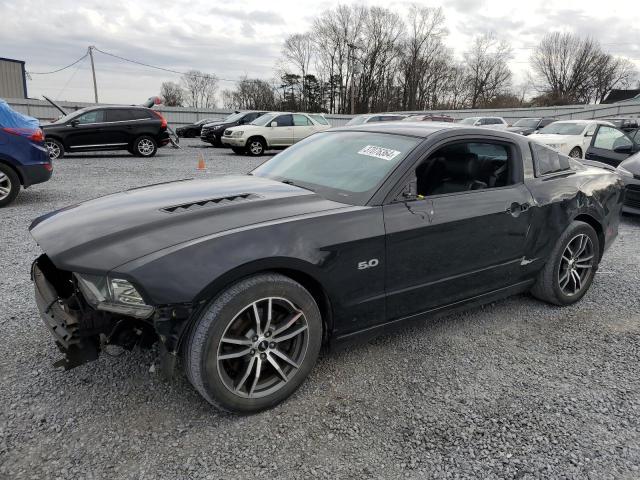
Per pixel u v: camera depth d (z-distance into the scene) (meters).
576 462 2.12
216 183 3.15
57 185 9.10
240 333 2.29
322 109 67.31
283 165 3.50
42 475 1.94
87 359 2.26
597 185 3.96
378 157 3.00
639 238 6.27
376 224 2.61
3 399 2.43
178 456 2.08
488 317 3.65
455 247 2.97
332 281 2.47
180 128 28.70
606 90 76.75
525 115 43.19
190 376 2.21
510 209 3.23
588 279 3.97
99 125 14.59
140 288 2.02
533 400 2.58
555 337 3.34
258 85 73.44
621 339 3.33
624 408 2.52
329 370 2.81
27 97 31.67
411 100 67.56
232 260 2.14
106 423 2.28
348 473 2.02
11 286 3.94
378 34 63.56
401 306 2.82
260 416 2.38
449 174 3.07
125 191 3.13
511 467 2.08
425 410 2.46
